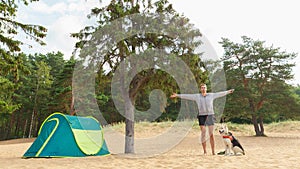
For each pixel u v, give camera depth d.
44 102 32.84
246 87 21.03
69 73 23.41
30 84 33.97
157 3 7.44
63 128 7.46
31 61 42.84
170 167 4.86
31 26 11.04
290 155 6.70
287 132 23.23
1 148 12.80
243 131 22.72
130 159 6.02
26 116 34.88
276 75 20.69
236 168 4.67
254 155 6.70
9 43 10.66
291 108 19.86
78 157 6.82
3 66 10.52
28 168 4.99
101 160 6.01
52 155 6.97
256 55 21.02
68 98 23.00
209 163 5.29
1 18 10.69
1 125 34.91
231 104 21.06
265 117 20.47
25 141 22.47
